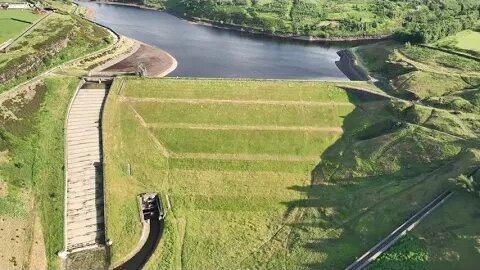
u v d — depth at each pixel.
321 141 92.12
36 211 72.56
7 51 106.94
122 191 78.69
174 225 73.38
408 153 83.19
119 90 101.69
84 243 70.19
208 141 90.44
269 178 83.94
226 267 66.25
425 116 92.38
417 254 62.00
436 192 72.75
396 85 109.06
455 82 107.25
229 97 100.94
